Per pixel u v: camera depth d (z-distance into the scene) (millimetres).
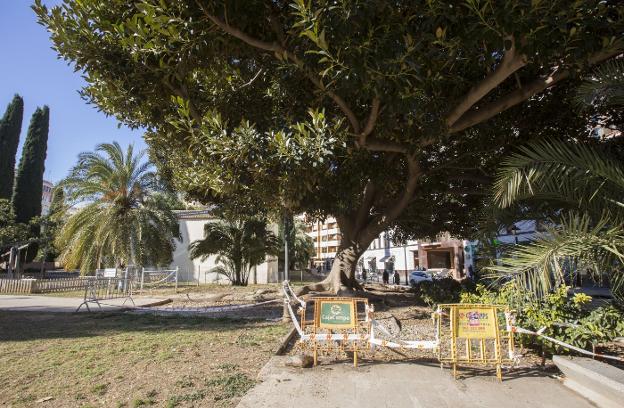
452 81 7105
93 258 21688
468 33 5344
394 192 12852
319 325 5844
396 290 20078
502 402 4371
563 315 5621
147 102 7328
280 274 35219
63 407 4195
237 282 25156
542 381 5047
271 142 6434
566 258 4617
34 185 40875
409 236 20078
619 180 4820
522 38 5180
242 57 8172
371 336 5766
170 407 4125
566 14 4930
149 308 12695
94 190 21391
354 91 6289
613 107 8406
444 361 5449
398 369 5523
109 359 6039
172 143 8781
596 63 6609
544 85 7195
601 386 4090
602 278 5016
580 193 5184
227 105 8523
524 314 5930
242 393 4555
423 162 11102
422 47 5910
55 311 11852
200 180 8672
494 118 9422
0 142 39344
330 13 5039
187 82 8047
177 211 35188
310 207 10023
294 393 4570
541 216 5809
